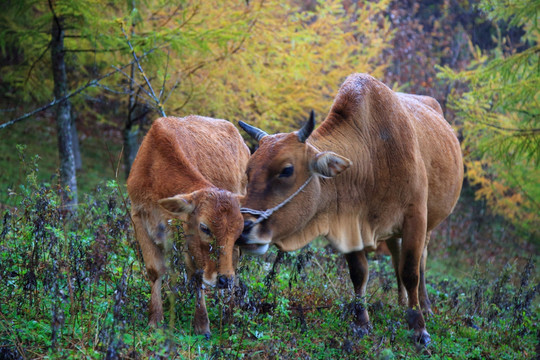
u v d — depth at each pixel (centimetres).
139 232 545
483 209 1858
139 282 578
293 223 514
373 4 1348
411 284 582
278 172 503
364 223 568
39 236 508
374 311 613
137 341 461
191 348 485
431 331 614
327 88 1327
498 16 1084
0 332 449
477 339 613
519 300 664
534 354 589
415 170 574
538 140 1027
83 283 504
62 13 902
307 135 505
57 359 418
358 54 1353
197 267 520
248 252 511
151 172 543
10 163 1625
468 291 787
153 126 577
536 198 1350
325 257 752
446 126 705
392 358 475
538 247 1666
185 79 1088
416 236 578
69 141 1003
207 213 496
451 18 2136
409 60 1803
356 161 548
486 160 1379
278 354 473
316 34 1229
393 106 581
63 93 990
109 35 884
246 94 1153
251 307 502
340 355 496
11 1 903
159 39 893
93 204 710
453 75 1114
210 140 635
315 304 618
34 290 508
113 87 1155
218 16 1065
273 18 1198
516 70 1026
